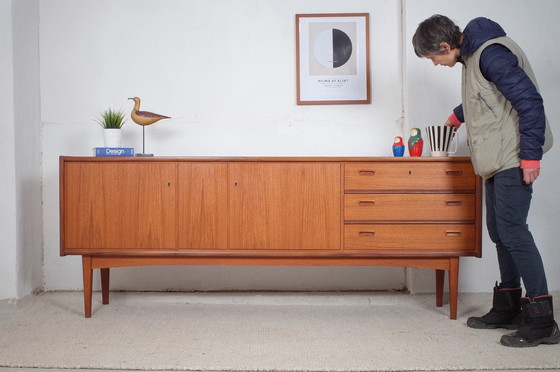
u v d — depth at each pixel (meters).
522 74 1.83
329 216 2.28
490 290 2.70
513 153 1.91
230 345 1.91
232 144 2.82
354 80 2.81
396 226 2.27
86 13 2.81
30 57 2.69
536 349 1.84
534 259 1.91
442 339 1.98
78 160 2.27
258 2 2.83
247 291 2.80
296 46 2.81
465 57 2.01
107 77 2.81
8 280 2.49
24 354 1.80
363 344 1.92
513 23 2.68
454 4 2.68
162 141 2.81
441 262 2.29
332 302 2.63
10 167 2.51
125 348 1.87
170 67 2.82
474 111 1.98
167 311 2.44
